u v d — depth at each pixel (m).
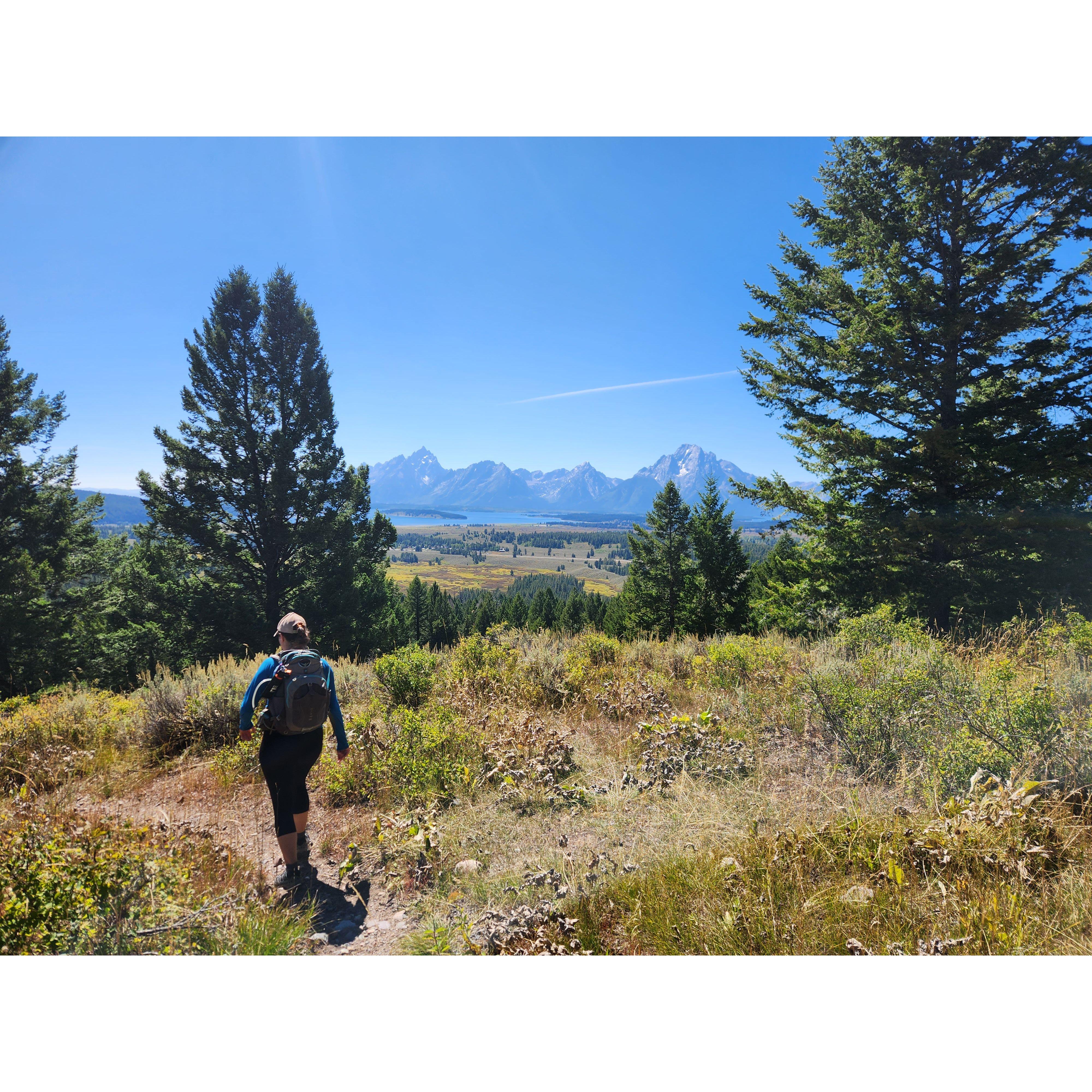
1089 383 10.70
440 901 2.75
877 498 12.80
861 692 4.12
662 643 9.41
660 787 3.65
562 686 6.35
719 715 4.82
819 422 13.66
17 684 20.48
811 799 3.14
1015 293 11.68
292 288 23.38
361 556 23.36
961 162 11.03
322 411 23.34
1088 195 10.34
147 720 6.00
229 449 21.64
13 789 4.60
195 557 21.58
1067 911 2.16
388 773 4.27
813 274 13.42
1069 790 2.80
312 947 2.48
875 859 2.53
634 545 36.62
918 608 11.46
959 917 2.17
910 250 12.04
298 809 3.25
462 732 4.74
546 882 2.67
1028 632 6.15
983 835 2.49
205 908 2.51
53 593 22.94
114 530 28.69
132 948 2.20
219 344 21.77
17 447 22.47
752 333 14.51
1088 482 10.54
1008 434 11.52
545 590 69.31
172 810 4.21
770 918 2.25
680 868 2.65
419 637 58.09
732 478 15.12
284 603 22.42
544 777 4.01
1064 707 3.53
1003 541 10.85
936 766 3.18
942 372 11.38
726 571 29.28
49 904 2.19
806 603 13.72
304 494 21.86
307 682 3.20
